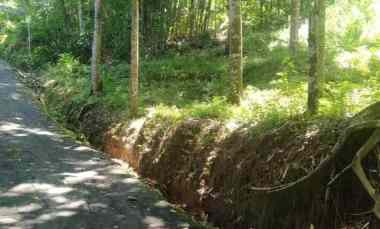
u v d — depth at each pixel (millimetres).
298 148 6207
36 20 30078
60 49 26016
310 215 5695
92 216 7191
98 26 15133
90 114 14016
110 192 8367
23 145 11312
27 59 27547
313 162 5824
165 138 9438
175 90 13891
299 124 6551
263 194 6391
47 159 10266
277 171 6352
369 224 5129
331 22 16828
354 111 6332
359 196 5297
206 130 8461
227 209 7082
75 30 26828
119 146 11227
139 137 10430
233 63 9555
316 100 6723
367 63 10359
